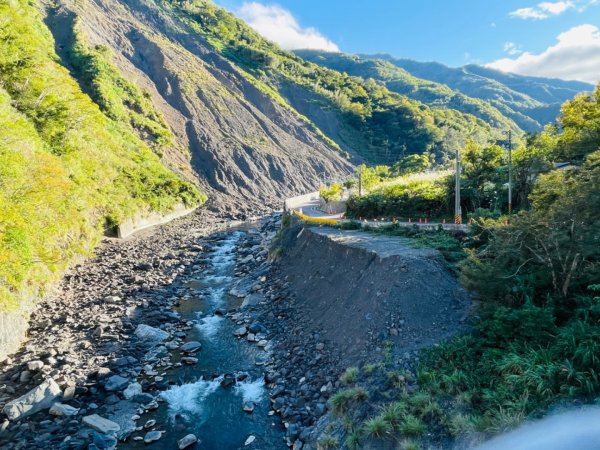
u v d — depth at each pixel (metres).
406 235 27.94
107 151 55.91
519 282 16.27
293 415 15.91
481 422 11.91
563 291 15.70
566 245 15.41
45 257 27.19
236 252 44.22
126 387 18.38
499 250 17.02
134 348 21.81
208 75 125.00
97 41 105.69
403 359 15.84
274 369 19.67
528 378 12.42
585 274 15.45
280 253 35.28
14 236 22.83
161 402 17.59
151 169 69.75
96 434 15.13
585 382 11.66
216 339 23.55
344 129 144.50
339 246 26.64
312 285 26.66
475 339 15.91
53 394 16.92
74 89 48.41
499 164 36.06
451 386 13.66
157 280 33.53
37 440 14.80
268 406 17.09
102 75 84.31
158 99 101.31
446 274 20.27
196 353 21.84
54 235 30.75
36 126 41.09
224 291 32.12
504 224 17.81
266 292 29.69
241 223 64.19
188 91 108.31
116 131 72.62
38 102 42.09
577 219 15.02
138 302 28.05
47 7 106.56
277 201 89.19
